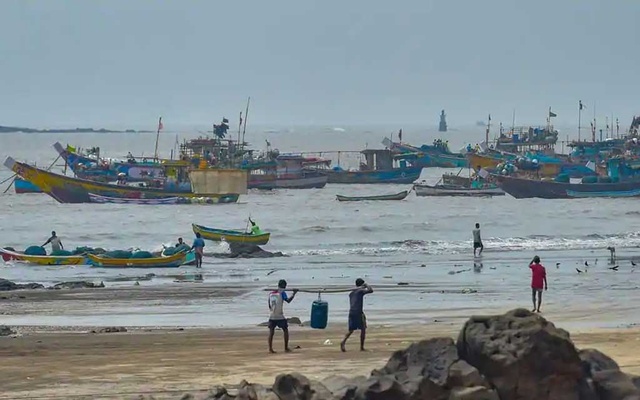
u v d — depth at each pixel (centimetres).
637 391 4103
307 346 7050
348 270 13750
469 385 3994
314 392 4191
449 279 12375
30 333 8012
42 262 14788
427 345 4222
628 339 6925
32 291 11375
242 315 9344
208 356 6569
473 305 9788
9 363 6306
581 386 4078
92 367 6119
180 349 6950
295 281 12362
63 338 7644
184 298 10725
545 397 4006
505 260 15062
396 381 4072
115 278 13125
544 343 4025
